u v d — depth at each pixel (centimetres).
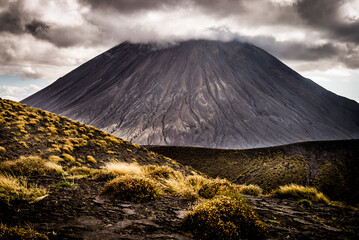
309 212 736
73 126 3177
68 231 418
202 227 460
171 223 514
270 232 520
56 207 548
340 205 953
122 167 1188
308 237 501
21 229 375
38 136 2408
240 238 459
